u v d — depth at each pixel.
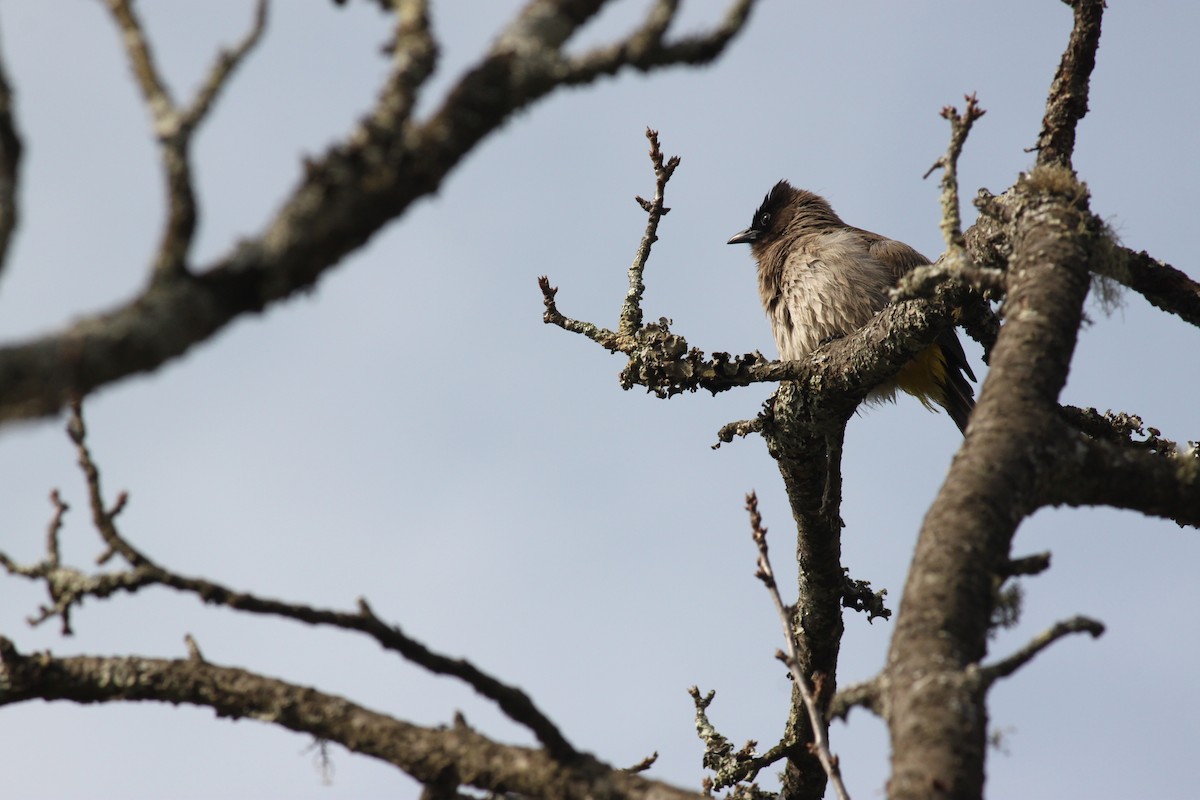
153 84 4.83
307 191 4.95
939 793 4.99
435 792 6.79
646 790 6.55
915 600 5.75
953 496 6.12
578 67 5.31
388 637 6.21
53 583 6.66
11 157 4.56
